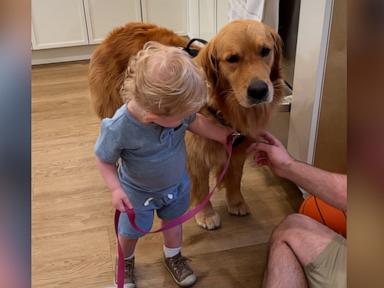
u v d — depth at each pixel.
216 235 1.78
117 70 1.95
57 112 2.75
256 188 2.05
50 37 3.38
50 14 3.29
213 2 2.69
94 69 2.07
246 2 1.93
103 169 1.27
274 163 1.42
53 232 1.80
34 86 3.13
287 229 1.35
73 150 2.35
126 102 1.28
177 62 1.11
